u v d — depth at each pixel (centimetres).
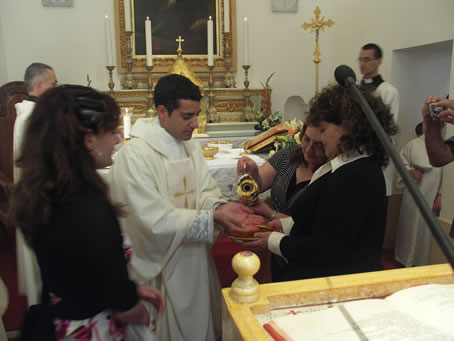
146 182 161
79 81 500
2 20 469
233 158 280
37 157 86
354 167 115
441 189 310
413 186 57
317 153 143
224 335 89
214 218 164
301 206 133
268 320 84
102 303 91
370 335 75
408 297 88
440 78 412
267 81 508
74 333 94
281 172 181
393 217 374
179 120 163
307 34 548
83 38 494
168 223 159
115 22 496
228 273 310
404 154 334
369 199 114
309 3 544
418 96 410
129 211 160
